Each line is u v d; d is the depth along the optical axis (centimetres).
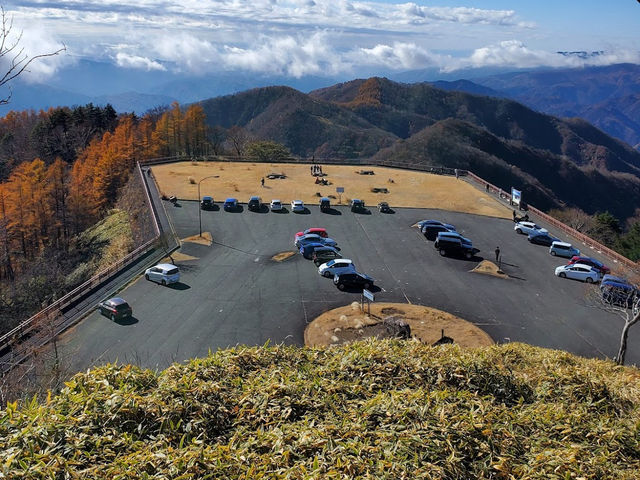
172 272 4262
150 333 3403
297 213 6625
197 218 6222
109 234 7325
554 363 1573
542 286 4538
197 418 898
